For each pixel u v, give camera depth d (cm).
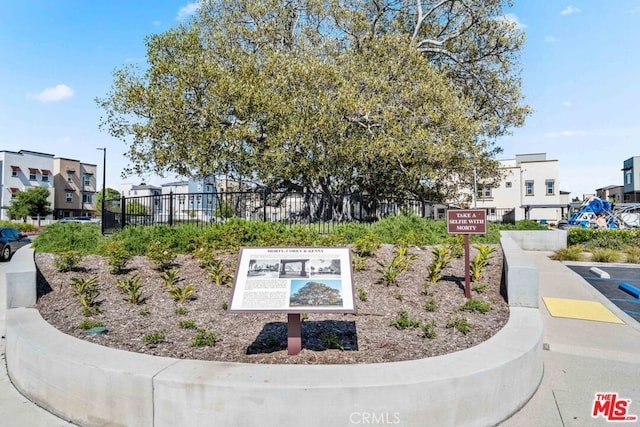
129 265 761
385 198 1462
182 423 300
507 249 774
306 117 1386
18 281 545
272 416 290
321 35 1841
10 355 442
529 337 414
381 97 1405
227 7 1836
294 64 1410
